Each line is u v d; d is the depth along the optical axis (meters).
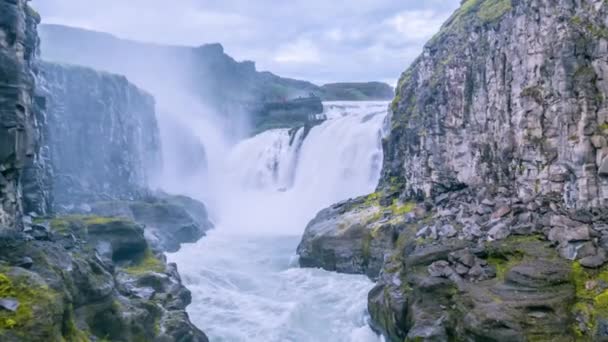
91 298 20.00
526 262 21.20
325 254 35.25
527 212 24.81
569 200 23.48
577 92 23.33
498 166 28.80
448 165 32.34
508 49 28.06
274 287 32.50
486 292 20.61
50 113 39.75
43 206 28.47
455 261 23.19
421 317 21.91
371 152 49.56
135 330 21.36
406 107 39.25
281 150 63.56
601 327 17.73
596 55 23.11
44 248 18.97
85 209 40.12
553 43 24.69
